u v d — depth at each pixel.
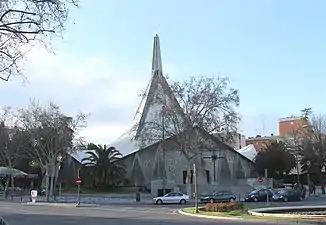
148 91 82.94
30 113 93.69
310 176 82.81
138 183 90.81
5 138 74.94
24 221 29.48
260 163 88.75
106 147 90.44
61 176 93.69
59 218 31.94
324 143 82.31
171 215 34.75
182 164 88.12
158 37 112.25
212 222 27.47
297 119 142.50
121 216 33.69
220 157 85.12
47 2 15.79
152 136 71.25
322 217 27.98
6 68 17.06
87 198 70.62
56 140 69.06
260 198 59.88
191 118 68.75
